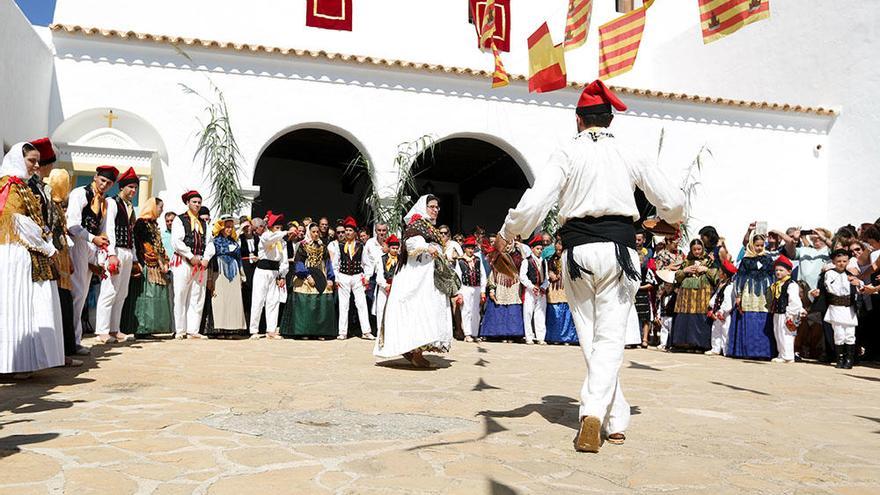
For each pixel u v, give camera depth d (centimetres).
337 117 1122
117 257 723
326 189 1800
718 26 504
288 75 1102
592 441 328
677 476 292
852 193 1284
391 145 1143
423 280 641
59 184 574
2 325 449
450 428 377
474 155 1595
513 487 266
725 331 959
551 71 767
